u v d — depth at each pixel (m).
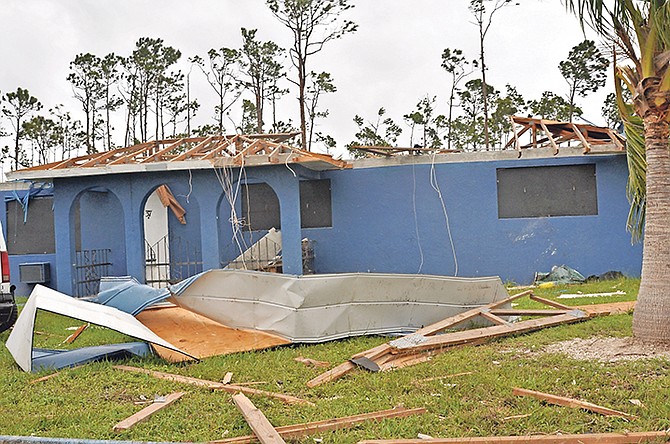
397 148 15.85
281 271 15.29
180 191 16.94
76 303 8.72
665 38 7.58
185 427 5.61
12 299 10.49
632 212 9.55
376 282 9.66
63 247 14.66
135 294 10.12
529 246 15.47
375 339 9.48
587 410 5.66
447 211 15.71
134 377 7.31
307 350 8.80
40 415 6.07
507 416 5.61
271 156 13.29
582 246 15.35
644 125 8.12
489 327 9.27
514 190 15.56
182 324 10.00
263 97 33.25
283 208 13.89
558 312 10.09
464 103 35.62
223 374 7.52
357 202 16.03
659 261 7.77
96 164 14.44
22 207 17.58
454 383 6.70
